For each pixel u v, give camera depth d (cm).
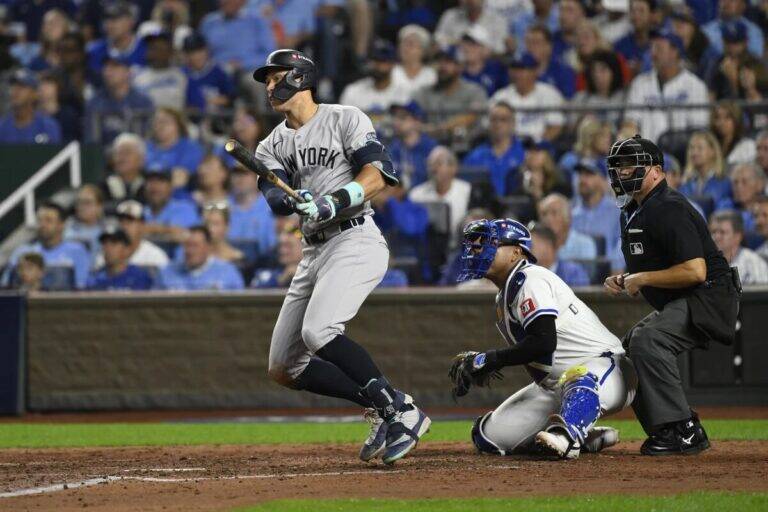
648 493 1802
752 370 4112
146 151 5659
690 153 4703
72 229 5412
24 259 4950
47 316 4434
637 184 2380
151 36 6044
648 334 2347
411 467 2231
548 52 5538
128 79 6022
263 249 5075
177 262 4931
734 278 2417
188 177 5588
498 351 2281
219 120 5869
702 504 1647
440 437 3123
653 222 2372
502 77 5691
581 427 2255
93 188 5406
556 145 5194
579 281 4419
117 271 4866
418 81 5725
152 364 4419
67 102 6266
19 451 2792
